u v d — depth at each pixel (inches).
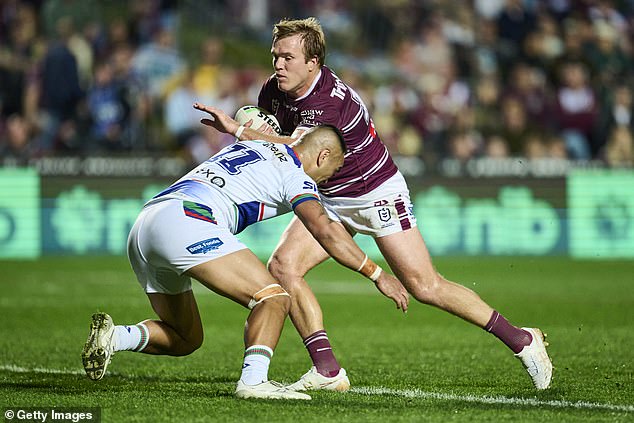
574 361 1048.2
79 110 2603.3
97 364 758.5
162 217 749.3
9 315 1465.3
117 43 2768.2
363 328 1370.6
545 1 2989.7
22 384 866.8
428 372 976.3
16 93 2674.7
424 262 884.6
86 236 2413.9
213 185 763.4
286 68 872.3
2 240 2384.4
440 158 2466.8
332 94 884.0
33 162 2393.0
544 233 2475.4
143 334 806.5
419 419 681.6
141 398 767.1
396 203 890.7
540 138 2704.2
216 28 2965.1
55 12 2800.2
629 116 2755.9
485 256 2464.3
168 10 2891.2
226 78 2689.5
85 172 2413.9
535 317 1478.8
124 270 2148.1
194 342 837.8
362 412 706.2
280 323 746.2
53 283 1918.1
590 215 2481.5
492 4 3016.7
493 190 2468.0
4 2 2792.8
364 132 889.5
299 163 785.6
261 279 741.9
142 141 2623.0
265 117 893.8
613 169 2485.2
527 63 2824.8
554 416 705.6
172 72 2770.7
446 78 2896.2
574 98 2714.1
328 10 3088.1
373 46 3048.7
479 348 1165.7
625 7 3041.3
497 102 2795.3
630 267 2282.2
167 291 793.6
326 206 916.0
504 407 745.6
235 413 693.9
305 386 842.2
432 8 3058.6
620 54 2945.4
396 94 2827.3
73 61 2600.9
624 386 879.1
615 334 1286.9
